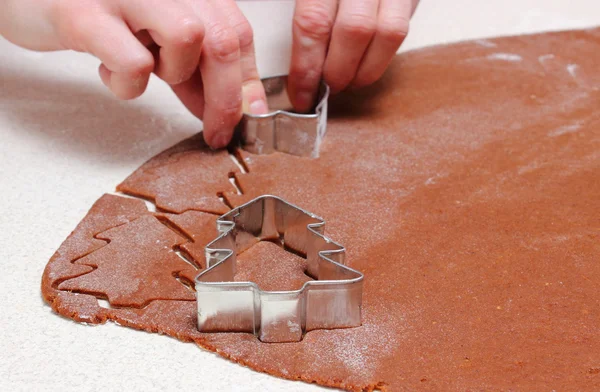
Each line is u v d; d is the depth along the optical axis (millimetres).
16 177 427
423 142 454
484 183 421
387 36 459
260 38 551
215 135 438
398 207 405
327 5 455
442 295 358
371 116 478
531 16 597
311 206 405
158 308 353
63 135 459
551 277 366
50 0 428
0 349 341
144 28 409
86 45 413
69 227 399
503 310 352
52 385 328
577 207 405
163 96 500
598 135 458
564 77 516
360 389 325
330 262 348
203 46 412
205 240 385
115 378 330
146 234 387
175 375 332
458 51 545
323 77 474
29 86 501
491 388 323
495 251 379
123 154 448
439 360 332
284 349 337
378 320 347
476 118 474
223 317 341
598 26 580
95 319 350
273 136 440
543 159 439
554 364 331
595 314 350
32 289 367
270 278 366
